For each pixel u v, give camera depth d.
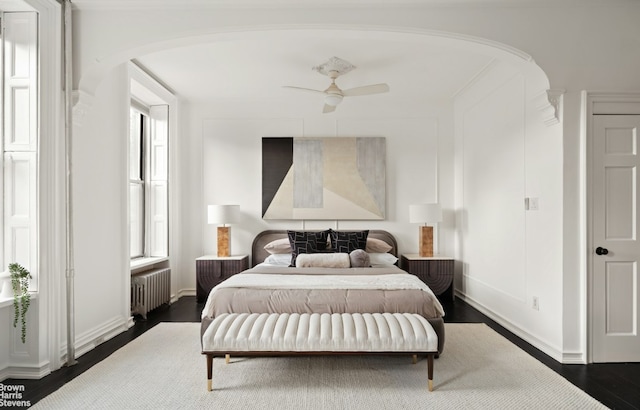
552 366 2.80
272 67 4.07
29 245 2.62
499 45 2.86
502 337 3.46
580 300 2.88
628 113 2.87
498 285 4.00
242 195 5.29
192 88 4.77
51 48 2.71
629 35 2.87
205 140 5.28
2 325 2.55
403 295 2.90
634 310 2.87
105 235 3.42
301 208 5.23
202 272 4.79
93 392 2.37
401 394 2.34
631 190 2.87
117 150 3.64
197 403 2.23
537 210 3.26
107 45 2.92
